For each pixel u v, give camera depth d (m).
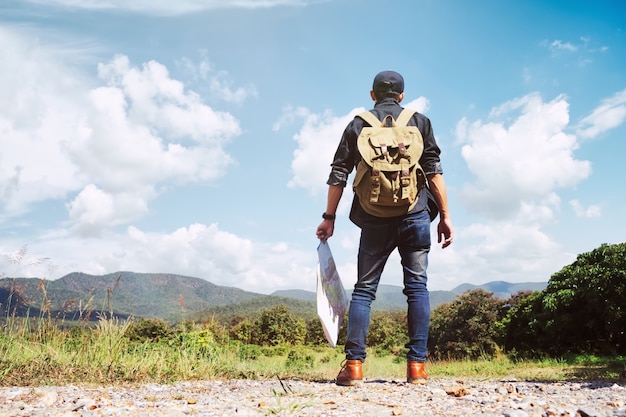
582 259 17.61
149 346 5.93
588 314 16.80
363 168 3.47
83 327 5.73
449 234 3.78
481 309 35.66
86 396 3.26
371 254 3.68
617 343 16.31
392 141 3.45
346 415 2.27
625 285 15.04
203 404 2.75
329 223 3.88
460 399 2.79
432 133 3.76
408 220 3.62
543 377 6.81
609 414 2.11
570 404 2.50
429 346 38.25
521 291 36.03
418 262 3.70
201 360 5.94
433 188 3.73
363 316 3.59
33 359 4.93
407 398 2.82
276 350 30.02
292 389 3.39
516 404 2.50
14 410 2.56
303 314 118.25
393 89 3.89
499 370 9.95
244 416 2.28
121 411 2.46
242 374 5.55
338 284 3.92
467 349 34.78
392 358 24.00
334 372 6.46
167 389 3.83
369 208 3.55
